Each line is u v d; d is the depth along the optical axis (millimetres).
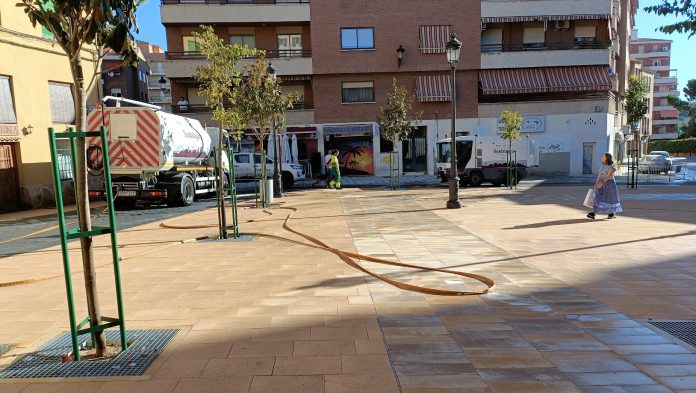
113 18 3750
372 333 4180
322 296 5324
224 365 3561
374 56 30016
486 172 22750
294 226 10672
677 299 5133
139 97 49562
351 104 30203
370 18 29797
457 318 4566
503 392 3123
